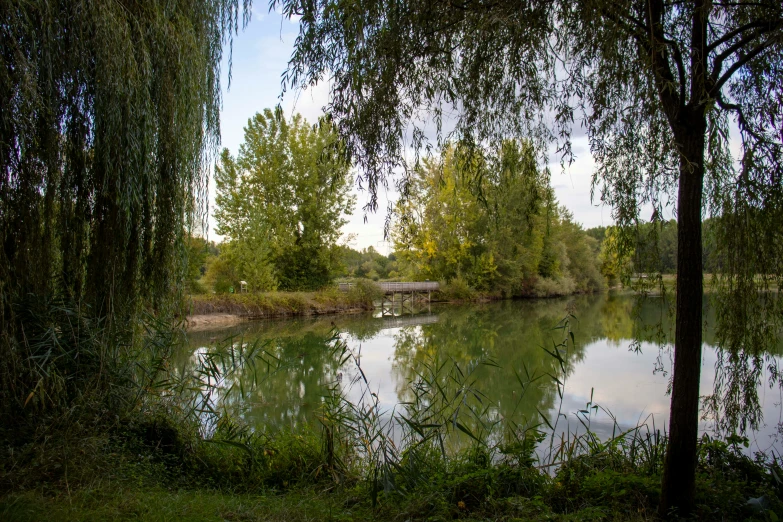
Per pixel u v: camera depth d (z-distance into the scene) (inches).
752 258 161.6
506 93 168.6
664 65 136.6
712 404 185.5
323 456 195.9
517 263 1518.2
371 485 170.9
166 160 229.6
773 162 146.7
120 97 197.6
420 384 244.2
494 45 159.9
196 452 199.5
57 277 217.3
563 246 1740.9
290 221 1299.2
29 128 177.3
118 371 205.9
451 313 1234.0
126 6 212.1
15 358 173.3
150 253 235.9
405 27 153.8
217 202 1230.9
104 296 219.3
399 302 1470.2
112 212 217.5
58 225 213.3
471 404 339.3
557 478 175.0
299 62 161.3
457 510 149.9
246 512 144.1
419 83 176.1
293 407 341.7
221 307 1009.5
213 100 259.8
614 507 146.9
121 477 161.2
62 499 139.7
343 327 934.4
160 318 237.3
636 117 158.1
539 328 872.3
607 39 136.7
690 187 135.8
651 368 474.9
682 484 136.0
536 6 147.9
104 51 189.2
